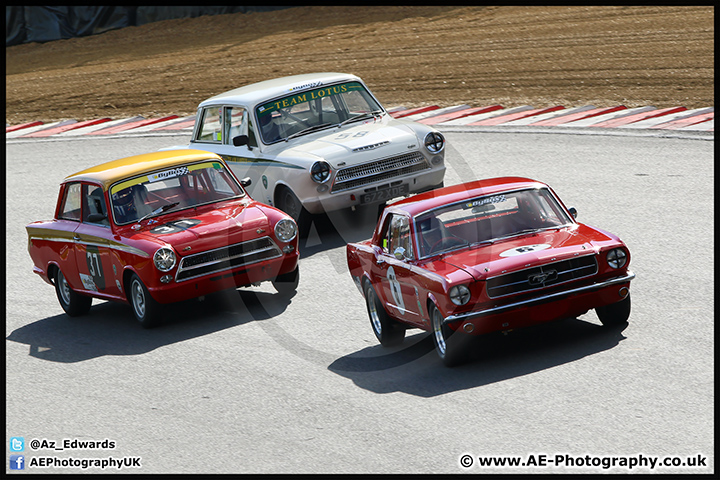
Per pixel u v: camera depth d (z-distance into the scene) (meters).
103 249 31.31
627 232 35.25
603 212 38.44
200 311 32.06
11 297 36.78
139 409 23.50
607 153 48.66
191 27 113.56
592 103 62.06
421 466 18.55
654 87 63.00
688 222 35.41
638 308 26.58
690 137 49.66
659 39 74.25
